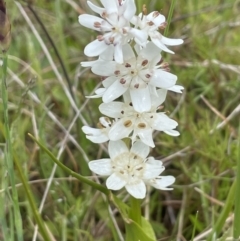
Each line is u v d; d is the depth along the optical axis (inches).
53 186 5.1
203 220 5.2
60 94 6.5
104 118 3.3
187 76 6.3
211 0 7.6
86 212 5.1
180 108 6.2
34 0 7.3
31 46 6.2
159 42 3.0
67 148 5.4
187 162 5.5
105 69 3.0
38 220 3.8
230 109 6.3
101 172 3.2
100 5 6.8
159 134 5.9
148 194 5.1
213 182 5.2
